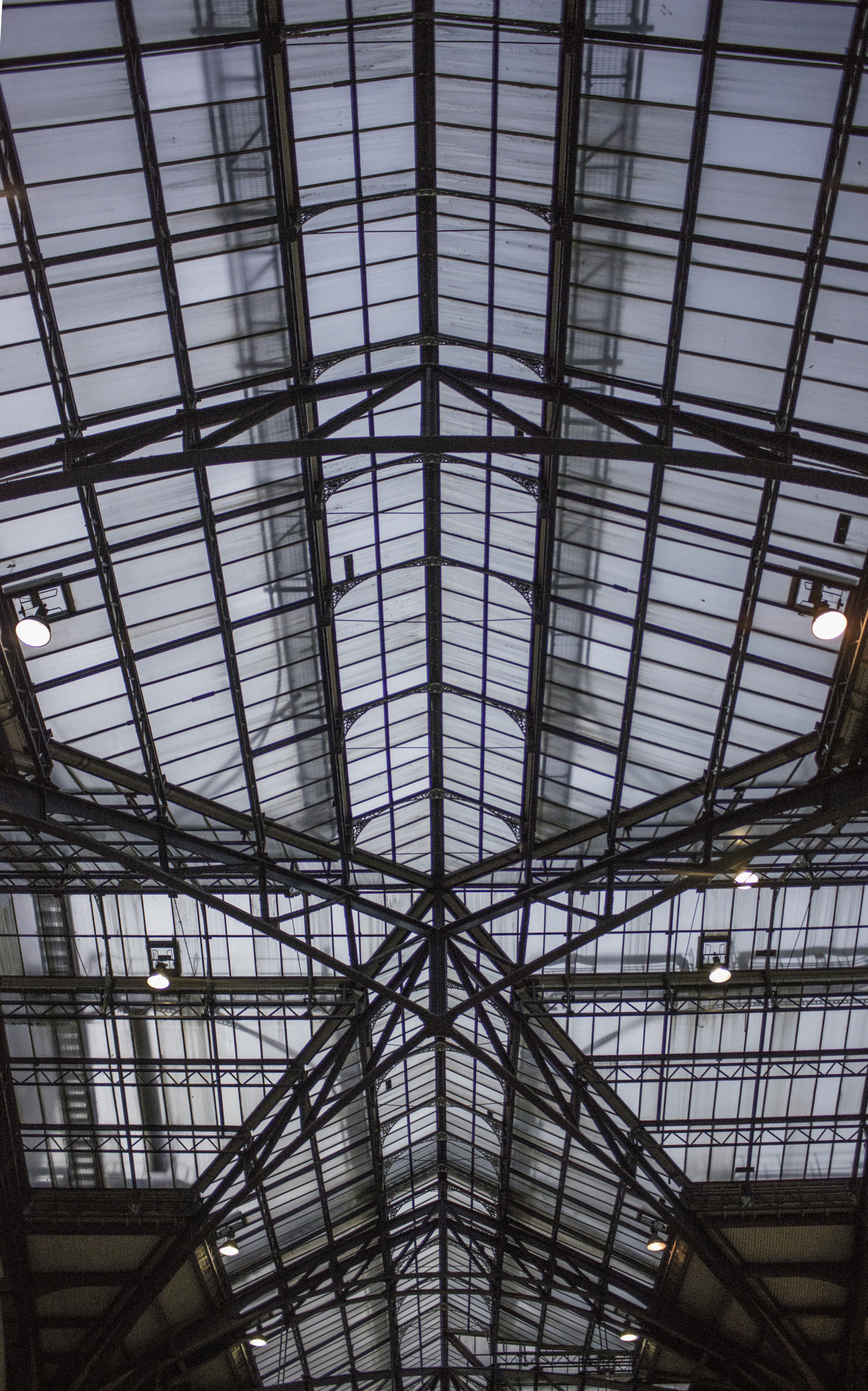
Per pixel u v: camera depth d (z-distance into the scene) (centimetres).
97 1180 3425
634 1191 3303
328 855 3244
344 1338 4456
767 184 1966
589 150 2034
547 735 2961
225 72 1955
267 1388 4178
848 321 2039
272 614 2666
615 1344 4278
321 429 2338
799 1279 3450
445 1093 4006
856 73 1819
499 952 3297
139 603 2489
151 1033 3334
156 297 2122
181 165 2012
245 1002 3341
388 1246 4066
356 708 2966
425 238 2295
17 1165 3356
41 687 2511
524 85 2028
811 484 1967
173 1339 3650
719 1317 3697
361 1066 3525
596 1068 3369
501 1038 3550
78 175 1950
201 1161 3428
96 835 2958
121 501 2311
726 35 1852
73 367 2139
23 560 2308
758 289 2073
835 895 3192
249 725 2850
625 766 2897
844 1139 3400
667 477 2336
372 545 2714
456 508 2677
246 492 2438
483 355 2427
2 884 3078
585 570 2584
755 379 2181
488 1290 4322
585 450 1986
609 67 1941
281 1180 3641
